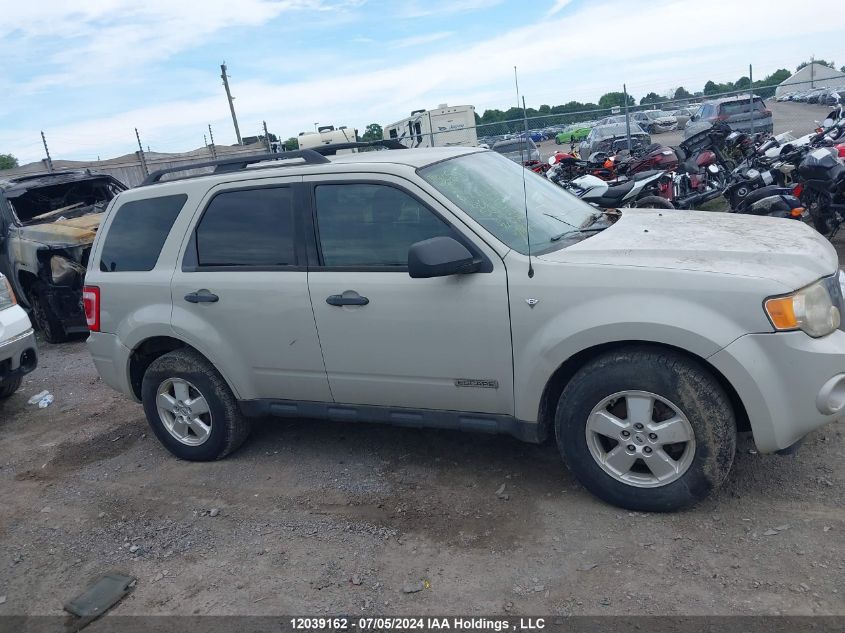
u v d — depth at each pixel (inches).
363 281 153.9
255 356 171.8
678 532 131.6
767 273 126.0
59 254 333.1
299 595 128.9
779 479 144.5
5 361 237.0
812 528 127.4
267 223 167.3
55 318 346.3
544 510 144.9
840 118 513.7
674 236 147.3
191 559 145.6
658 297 128.3
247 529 154.2
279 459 186.1
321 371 164.9
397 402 159.6
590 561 126.9
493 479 160.6
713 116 655.8
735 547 125.3
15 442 229.0
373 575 131.7
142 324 182.5
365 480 168.4
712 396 128.3
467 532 141.2
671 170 433.7
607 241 146.1
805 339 123.4
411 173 152.6
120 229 190.4
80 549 156.4
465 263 138.5
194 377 181.6
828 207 303.4
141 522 164.1
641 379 131.5
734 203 377.7
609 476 139.5
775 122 867.4
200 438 187.3
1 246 368.2
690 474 132.5
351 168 158.4
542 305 137.2
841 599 109.5
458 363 148.1
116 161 820.6
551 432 152.3
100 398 261.3
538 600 118.9
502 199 159.8
